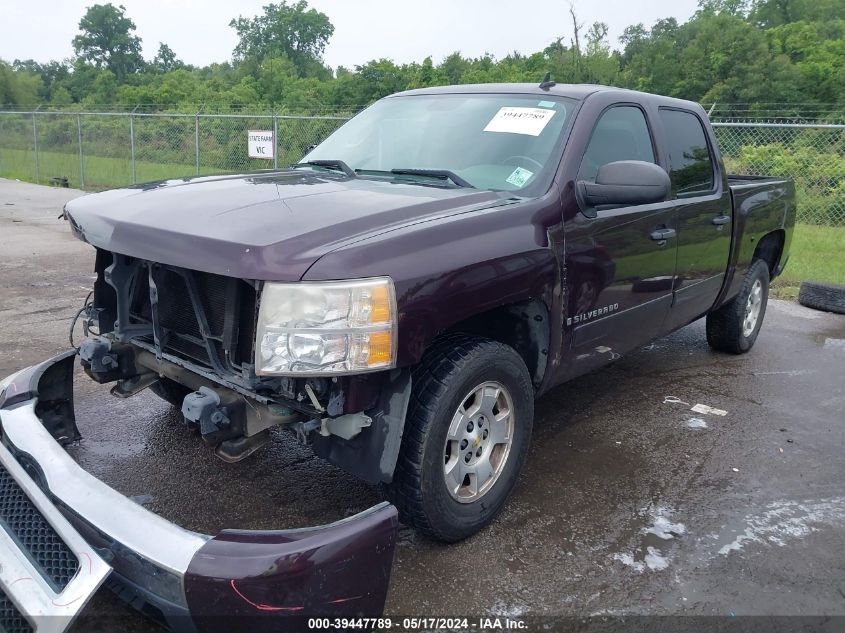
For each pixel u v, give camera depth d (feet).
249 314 8.18
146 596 6.90
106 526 7.06
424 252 8.25
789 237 19.63
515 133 11.60
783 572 9.50
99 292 10.31
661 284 13.37
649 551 9.85
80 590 6.42
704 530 10.44
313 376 7.49
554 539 10.03
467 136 11.92
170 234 8.36
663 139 13.73
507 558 9.55
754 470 12.43
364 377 7.93
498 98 12.57
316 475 11.57
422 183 11.02
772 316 23.65
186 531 6.92
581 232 10.79
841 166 42.34
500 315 10.61
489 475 9.94
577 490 11.48
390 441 8.19
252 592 6.55
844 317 23.75
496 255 9.10
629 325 12.71
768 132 45.39
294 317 7.39
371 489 11.15
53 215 42.80
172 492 10.91
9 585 6.53
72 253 30.37
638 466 12.42
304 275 7.40
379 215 8.68
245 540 6.82
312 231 8.00
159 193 10.03
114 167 65.62
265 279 7.43
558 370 11.08
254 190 10.07
